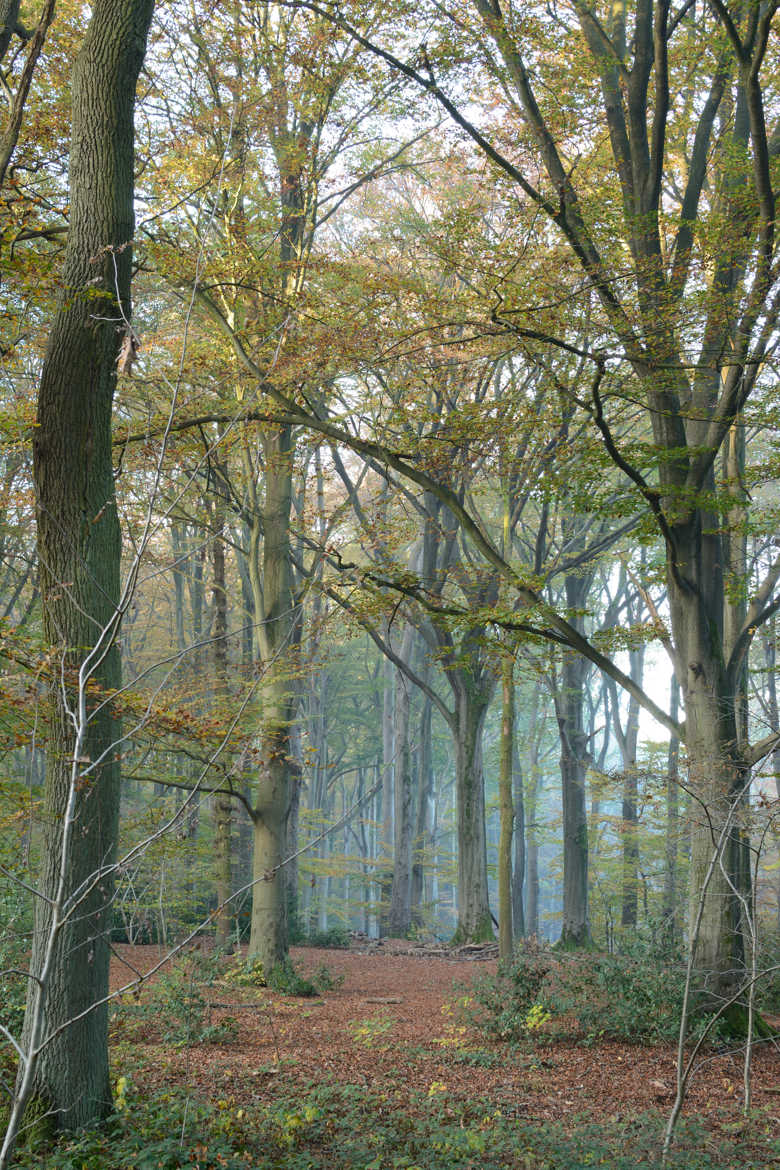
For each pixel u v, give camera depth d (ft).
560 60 38.73
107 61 22.45
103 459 22.07
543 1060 32.07
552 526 71.61
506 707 48.62
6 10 22.81
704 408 41.32
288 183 43.78
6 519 38.60
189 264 35.73
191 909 58.18
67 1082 19.21
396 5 33.76
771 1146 22.39
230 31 39.22
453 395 46.57
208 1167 17.66
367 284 33.99
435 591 43.52
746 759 36.60
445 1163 20.06
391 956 72.08
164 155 37.78
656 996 36.06
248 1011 39.32
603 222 32.19
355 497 59.36
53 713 19.48
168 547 72.18
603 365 31.40
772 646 43.04
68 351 21.74
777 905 51.08
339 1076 28.45
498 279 30.96
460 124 33.55
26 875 27.17
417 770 114.32
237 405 37.24
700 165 40.09
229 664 41.45
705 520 41.57
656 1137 22.45
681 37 43.04
